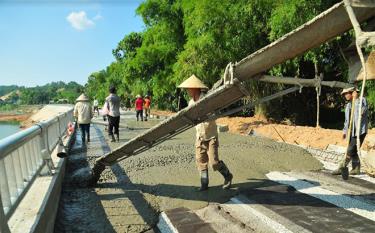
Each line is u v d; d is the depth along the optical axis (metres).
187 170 8.16
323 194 6.45
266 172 8.19
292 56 4.81
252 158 9.52
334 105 22.45
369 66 3.91
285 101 21.69
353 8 4.05
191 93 6.38
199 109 5.66
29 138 5.17
